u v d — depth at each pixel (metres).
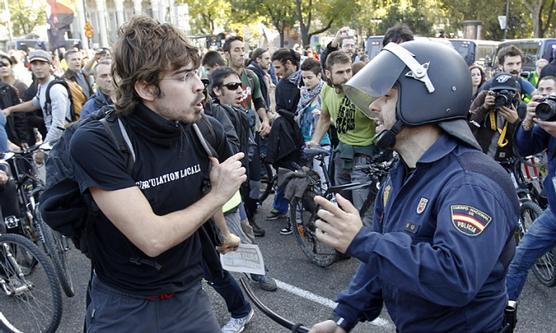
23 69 10.40
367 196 3.80
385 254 1.17
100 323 1.66
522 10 29.39
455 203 1.20
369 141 4.05
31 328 3.22
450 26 34.78
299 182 4.10
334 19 27.88
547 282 3.50
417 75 1.29
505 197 1.24
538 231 2.81
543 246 2.80
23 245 3.12
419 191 1.31
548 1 27.89
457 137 1.30
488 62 12.66
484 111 3.65
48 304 3.17
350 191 3.92
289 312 3.41
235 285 3.00
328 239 1.22
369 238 1.20
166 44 1.46
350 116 4.05
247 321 3.13
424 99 1.29
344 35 5.79
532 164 3.69
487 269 1.15
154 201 1.58
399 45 1.38
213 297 3.62
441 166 1.30
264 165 5.57
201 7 32.88
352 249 1.20
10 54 10.32
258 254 2.03
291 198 4.18
